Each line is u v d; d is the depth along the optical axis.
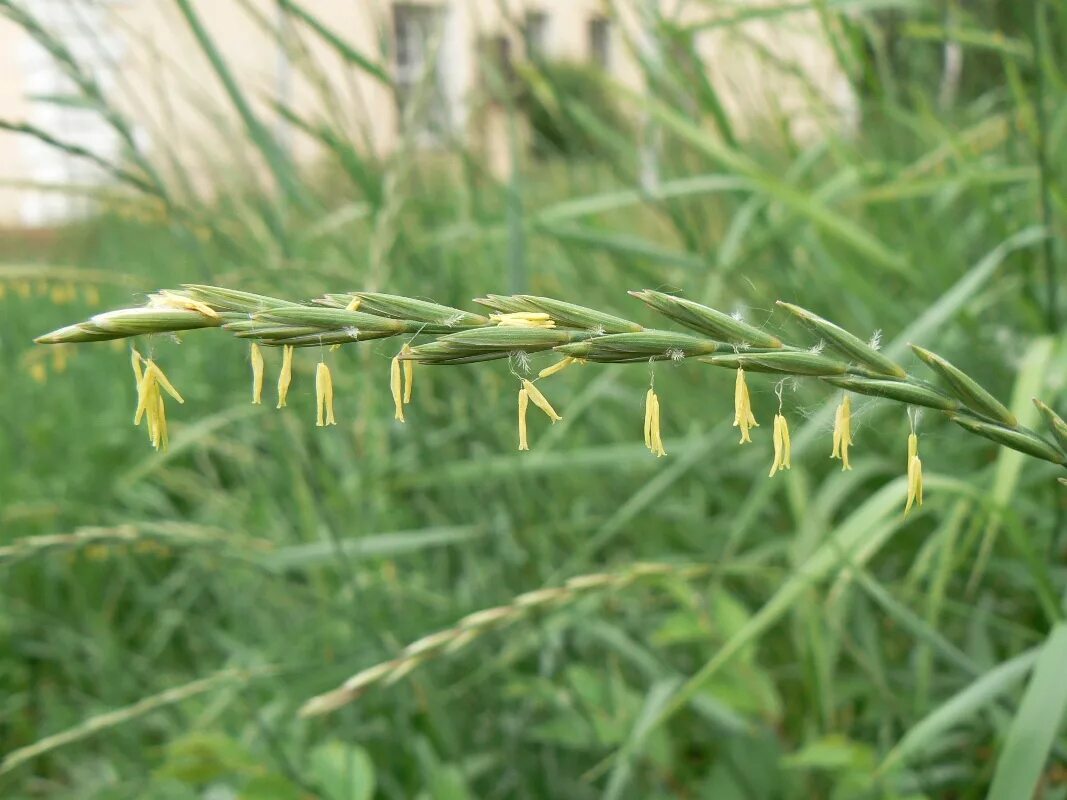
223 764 0.34
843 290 0.53
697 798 0.42
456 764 0.40
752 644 0.37
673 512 0.53
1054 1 0.44
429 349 0.18
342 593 0.47
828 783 0.40
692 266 0.49
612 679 0.42
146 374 0.19
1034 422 0.35
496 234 0.54
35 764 0.56
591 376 0.59
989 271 0.39
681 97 0.53
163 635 0.57
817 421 0.22
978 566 0.34
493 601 0.45
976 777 0.38
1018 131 0.49
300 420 0.46
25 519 0.64
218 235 0.45
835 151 0.53
